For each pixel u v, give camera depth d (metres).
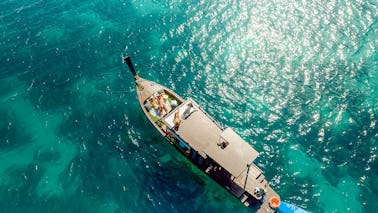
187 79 46.06
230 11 54.44
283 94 44.22
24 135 40.50
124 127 41.44
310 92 44.34
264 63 47.50
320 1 55.34
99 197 35.88
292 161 38.44
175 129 36.00
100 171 37.75
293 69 46.75
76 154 39.06
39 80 45.84
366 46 49.03
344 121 41.53
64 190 36.19
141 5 56.53
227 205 35.53
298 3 55.16
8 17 54.25
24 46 49.94
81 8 56.28
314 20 52.50
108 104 43.56
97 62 48.22
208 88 45.09
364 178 37.19
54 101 43.75
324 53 48.31
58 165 38.09
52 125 41.50
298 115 42.19
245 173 35.91
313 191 36.19
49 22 53.62
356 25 51.69
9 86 45.06
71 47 50.06
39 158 38.59
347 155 38.84
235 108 43.00
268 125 41.41
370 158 38.56
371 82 45.12
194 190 36.69
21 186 36.31
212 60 48.12
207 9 55.09
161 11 55.31
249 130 40.97
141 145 39.94
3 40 50.56
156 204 35.62
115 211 35.00
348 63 47.19
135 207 35.34
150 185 36.91
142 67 47.50
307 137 40.38
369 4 54.69
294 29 51.38
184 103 38.25
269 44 49.66
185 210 35.34
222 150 33.97
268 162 38.34
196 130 36.03
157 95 40.75
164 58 48.59
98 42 50.75
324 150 39.28
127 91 44.94
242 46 49.59
